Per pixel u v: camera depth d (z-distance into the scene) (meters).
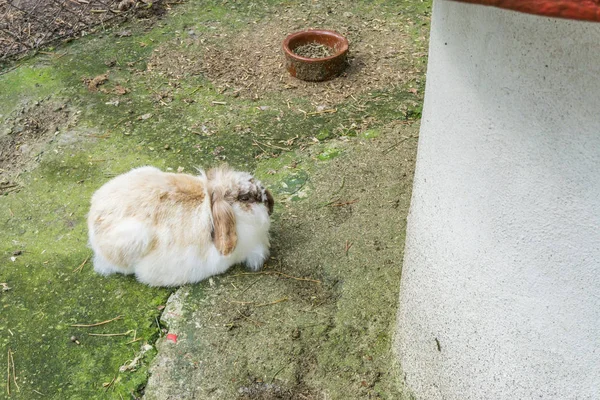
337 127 1.49
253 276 1.15
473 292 0.70
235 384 0.98
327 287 1.13
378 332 1.04
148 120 1.54
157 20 1.92
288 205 1.29
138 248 1.10
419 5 1.97
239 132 1.49
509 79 0.56
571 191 0.56
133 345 1.04
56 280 1.16
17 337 1.06
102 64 1.74
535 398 0.69
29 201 1.33
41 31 1.86
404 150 1.41
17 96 1.62
